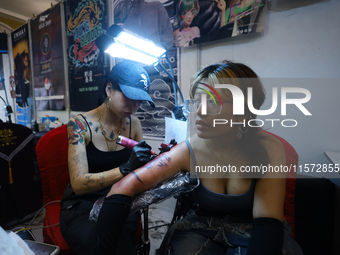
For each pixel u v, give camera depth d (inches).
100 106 39.4
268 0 49.4
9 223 62.5
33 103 138.1
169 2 64.2
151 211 71.7
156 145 73.9
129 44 33.3
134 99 32.5
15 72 151.9
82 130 35.3
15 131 62.6
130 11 75.0
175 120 36.1
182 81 65.4
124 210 22.3
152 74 71.4
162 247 26.0
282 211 22.1
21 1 117.5
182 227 26.5
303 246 43.1
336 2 43.0
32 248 25.3
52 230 34.5
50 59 116.8
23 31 136.1
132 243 31.2
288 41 48.4
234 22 52.5
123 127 41.6
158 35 68.3
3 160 60.8
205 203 25.2
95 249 21.8
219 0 54.4
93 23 89.0
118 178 28.4
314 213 42.2
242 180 24.3
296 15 47.1
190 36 60.6
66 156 44.1
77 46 98.7
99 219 22.3
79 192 30.5
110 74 36.0
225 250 24.0
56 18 108.3
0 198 60.7
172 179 24.7
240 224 24.9
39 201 71.0
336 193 46.1
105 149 37.7
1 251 17.3
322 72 45.6
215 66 23.3
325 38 44.7
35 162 80.1
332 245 42.3
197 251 23.1
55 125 108.8
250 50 53.3
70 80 105.7
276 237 20.0
